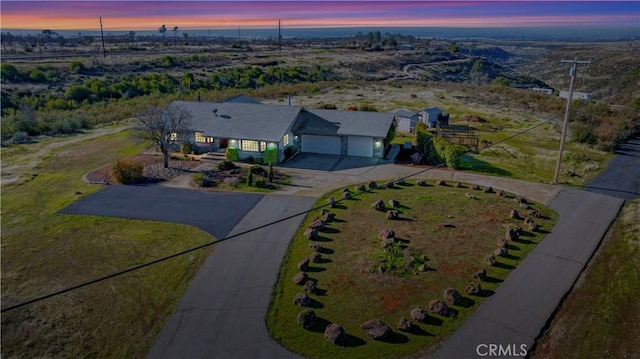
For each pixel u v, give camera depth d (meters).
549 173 34.62
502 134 46.81
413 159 36.75
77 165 37.78
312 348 15.54
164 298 18.56
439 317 17.03
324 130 39.16
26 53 113.06
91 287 19.48
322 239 23.44
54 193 31.19
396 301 18.12
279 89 74.44
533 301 18.02
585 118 53.38
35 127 50.44
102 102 67.88
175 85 78.19
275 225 25.19
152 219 26.28
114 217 26.67
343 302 18.09
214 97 67.25
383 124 39.34
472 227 24.78
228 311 17.62
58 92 71.19
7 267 21.38
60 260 21.94
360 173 34.44
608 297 18.19
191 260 21.45
